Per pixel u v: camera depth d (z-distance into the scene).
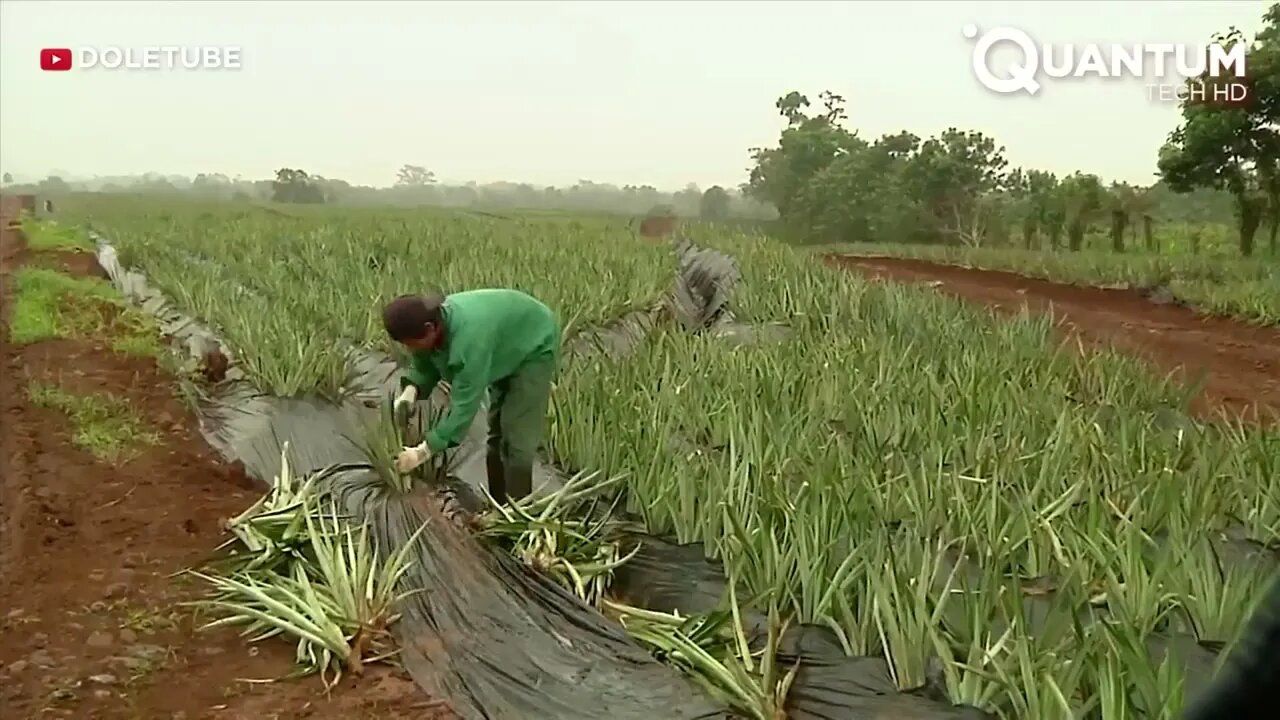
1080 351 9.46
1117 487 5.63
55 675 4.18
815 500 4.98
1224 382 10.70
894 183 39.16
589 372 7.67
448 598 4.77
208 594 4.94
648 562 5.43
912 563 4.58
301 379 8.38
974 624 4.02
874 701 4.02
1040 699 3.59
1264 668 1.50
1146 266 19.16
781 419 6.57
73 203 45.19
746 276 14.49
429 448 5.46
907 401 7.29
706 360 8.35
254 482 6.81
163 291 13.59
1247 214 21.75
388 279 12.72
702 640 4.44
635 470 5.95
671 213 56.78
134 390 8.86
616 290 12.56
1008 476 5.89
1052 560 4.91
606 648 4.41
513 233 23.73
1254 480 5.74
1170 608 4.43
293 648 4.52
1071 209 29.52
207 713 3.95
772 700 3.92
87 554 5.41
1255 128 20.41
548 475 6.48
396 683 4.21
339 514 5.59
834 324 10.95
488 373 5.39
